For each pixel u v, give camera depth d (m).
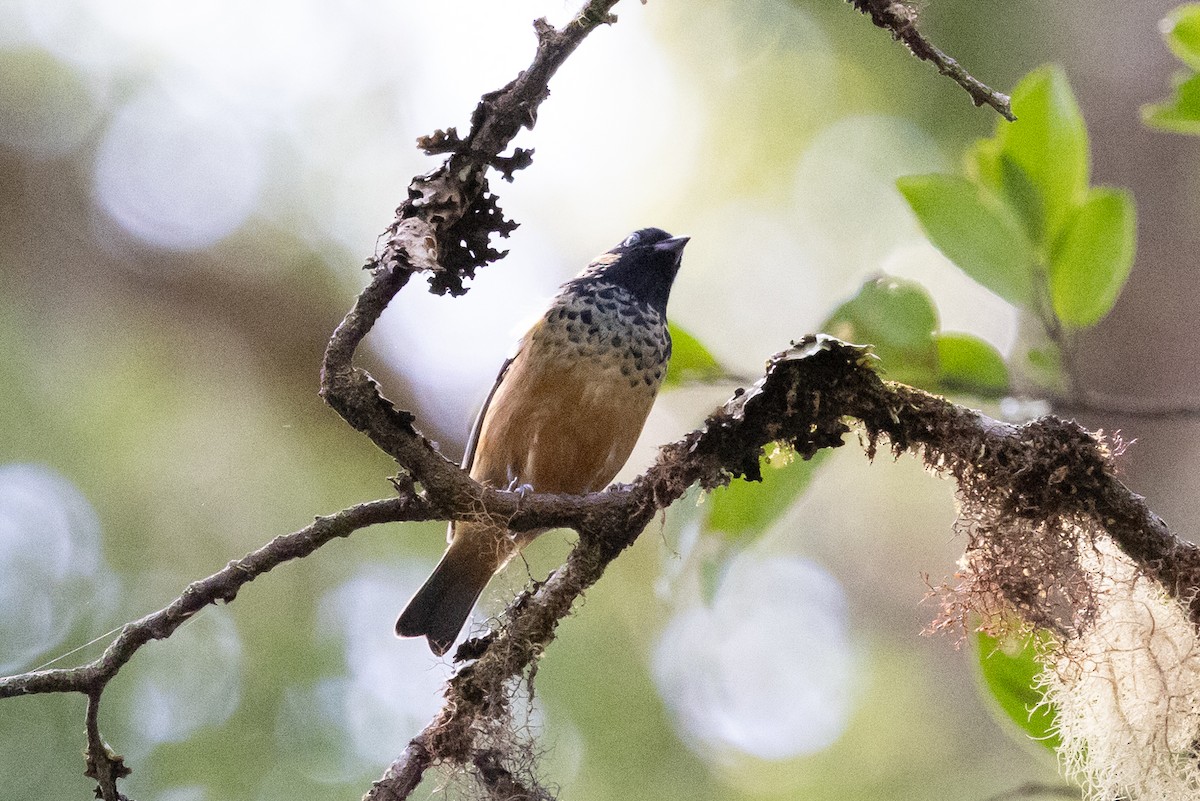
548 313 8.25
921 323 6.44
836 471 13.08
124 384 12.32
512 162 5.50
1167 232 10.45
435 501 5.69
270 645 11.44
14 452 11.72
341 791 10.80
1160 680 5.69
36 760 10.49
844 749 12.29
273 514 12.02
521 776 5.71
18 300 12.26
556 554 11.55
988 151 6.74
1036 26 11.36
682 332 6.92
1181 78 6.88
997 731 12.06
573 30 5.43
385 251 5.34
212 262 12.54
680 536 6.52
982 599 5.89
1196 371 9.99
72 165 12.62
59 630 11.10
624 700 11.44
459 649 5.87
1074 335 6.68
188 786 10.69
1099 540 5.86
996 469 5.77
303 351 12.50
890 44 12.30
